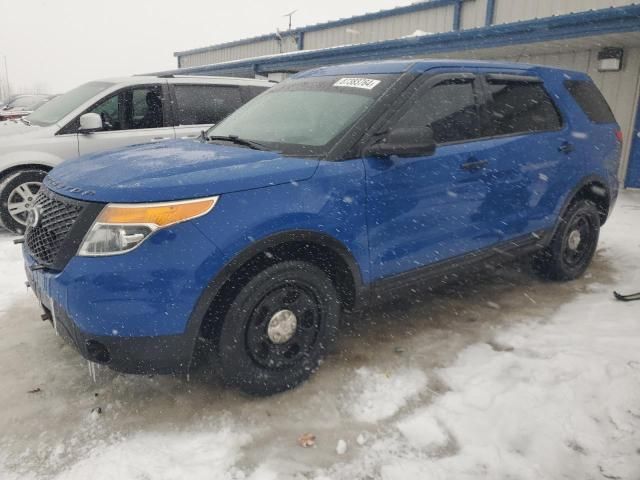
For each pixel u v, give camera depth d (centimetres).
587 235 470
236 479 225
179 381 297
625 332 359
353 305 312
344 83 351
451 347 340
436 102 338
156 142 372
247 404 277
